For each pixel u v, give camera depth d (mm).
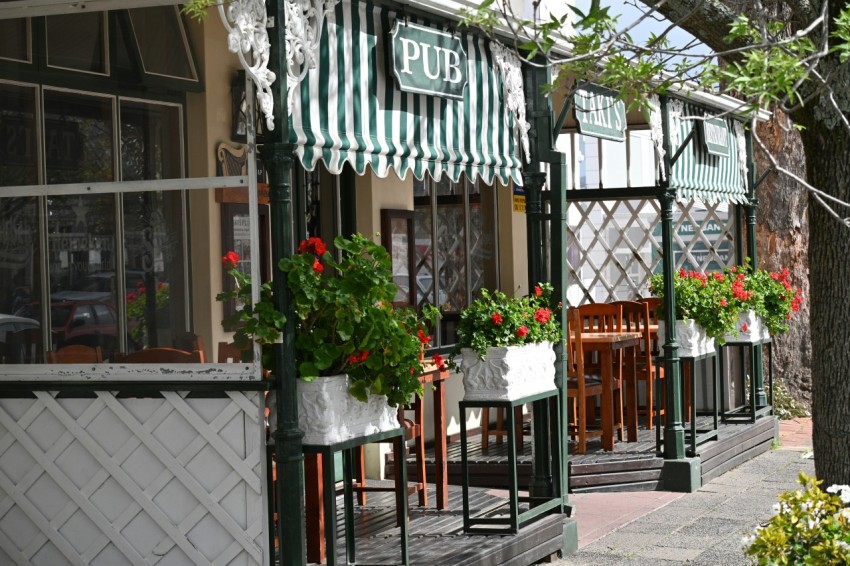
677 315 10422
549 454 7781
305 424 5484
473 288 11445
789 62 3670
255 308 5359
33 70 6008
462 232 11258
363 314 5539
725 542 7945
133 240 5691
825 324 5449
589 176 13625
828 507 4766
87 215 5820
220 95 5926
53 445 5688
